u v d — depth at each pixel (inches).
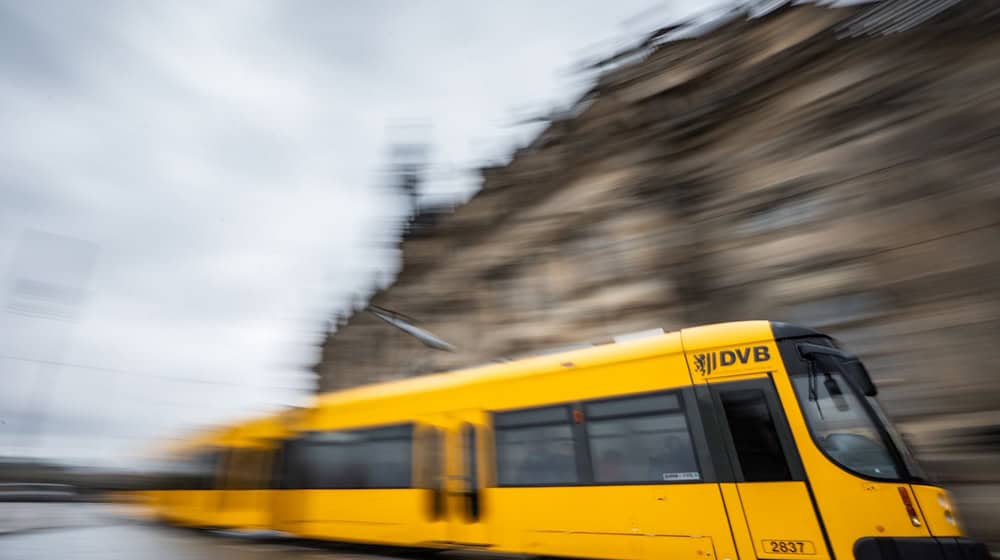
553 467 262.7
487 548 269.1
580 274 638.5
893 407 344.5
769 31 499.2
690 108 561.0
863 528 193.6
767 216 462.0
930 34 391.5
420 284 927.7
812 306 406.9
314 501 343.0
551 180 724.7
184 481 458.0
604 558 238.4
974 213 344.2
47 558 297.1
